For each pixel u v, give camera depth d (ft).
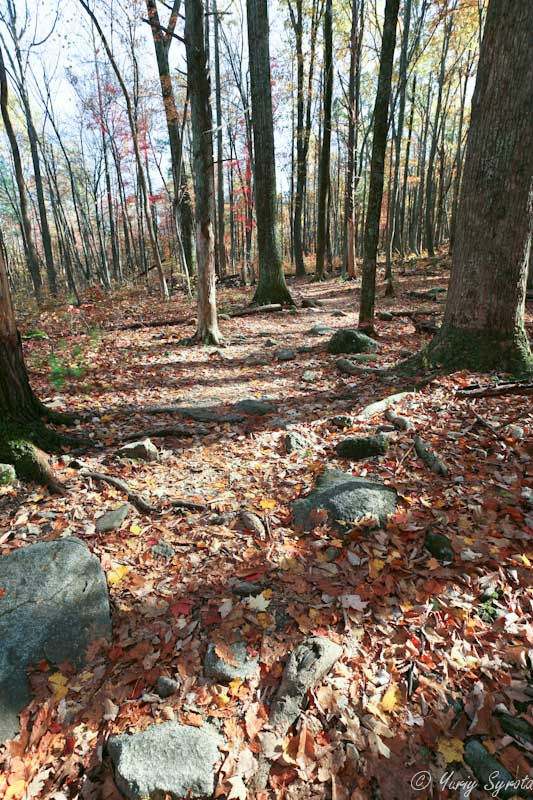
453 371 18.42
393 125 47.78
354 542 9.75
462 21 55.21
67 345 27.73
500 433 13.44
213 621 7.98
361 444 13.37
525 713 6.31
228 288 65.46
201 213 26.37
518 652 7.14
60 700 6.68
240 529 10.48
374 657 7.33
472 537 9.68
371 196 25.61
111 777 5.80
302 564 9.32
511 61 15.64
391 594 8.50
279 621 8.00
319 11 55.11
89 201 108.58
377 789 5.62
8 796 5.58
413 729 6.26
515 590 8.38
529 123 15.97
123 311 42.37
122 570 9.14
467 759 5.88
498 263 17.52
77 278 107.86
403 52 45.01
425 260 70.23
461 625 7.79
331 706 6.53
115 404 18.60
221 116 70.23
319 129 80.12
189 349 27.68
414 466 12.55
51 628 7.41
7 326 12.82
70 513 10.81
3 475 11.34
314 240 133.39
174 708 6.56
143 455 13.82
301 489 12.01
